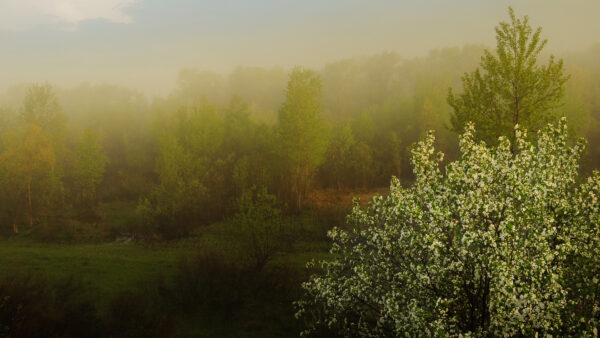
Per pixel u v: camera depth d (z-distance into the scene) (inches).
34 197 1534.2
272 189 1633.9
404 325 332.2
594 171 355.6
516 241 297.0
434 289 337.7
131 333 502.3
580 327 282.8
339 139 2069.4
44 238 1284.4
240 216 882.1
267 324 610.5
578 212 338.6
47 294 584.1
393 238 407.5
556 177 341.7
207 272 747.4
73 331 465.4
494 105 593.9
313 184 1979.6
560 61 548.7
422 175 386.6
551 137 362.0
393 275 402.6
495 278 273.9
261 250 840.3
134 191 2042.3
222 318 631.2
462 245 306.8
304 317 601.3
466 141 369.7
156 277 812.0
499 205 301.7
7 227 1422.2
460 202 308.2
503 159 346.9
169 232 1262.3
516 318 264.7
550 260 289.0
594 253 329.1
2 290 487.2
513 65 575.2
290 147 1565.0
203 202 1472.7
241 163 1663.4
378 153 2269.9
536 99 574.2
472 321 324.2
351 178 2076.8
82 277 805.9
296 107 1568.7
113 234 1358.3
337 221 1366.9
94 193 1863.9
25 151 1502.2
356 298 430.3
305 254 1026.7
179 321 614.2
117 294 705.0
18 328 414.6
